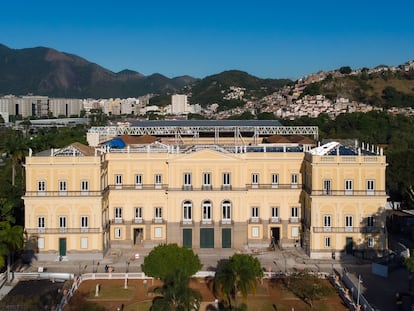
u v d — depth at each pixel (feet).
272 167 426.10
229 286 277.23
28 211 396.98
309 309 299.99
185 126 539.29
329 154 401.29
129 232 424.05
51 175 395.75
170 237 418.92
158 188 422.41
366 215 398.83
